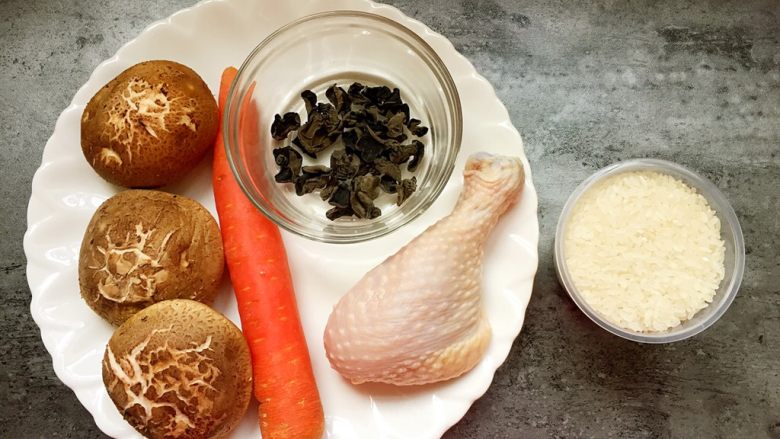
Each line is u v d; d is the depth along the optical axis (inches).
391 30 11.2
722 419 12.0
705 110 12.7
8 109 12.7
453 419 10.6
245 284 10.6
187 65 11.6
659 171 11.6
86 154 10.6
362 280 10.6
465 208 10.5
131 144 10.2
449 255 10.3
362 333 10.2
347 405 10.8
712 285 11.1
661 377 12.0
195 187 11.4
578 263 11.3
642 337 10.9
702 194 11.6
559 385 11.9
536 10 12.9
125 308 10.0
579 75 12.7
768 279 12.3
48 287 10.8
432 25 12.8
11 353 12.1
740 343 12.1
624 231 11.2
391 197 11.3
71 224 11.1
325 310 11.1
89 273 10.1
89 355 10.7
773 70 12.8
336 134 11.1
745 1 12.8
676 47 12.9
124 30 12.8
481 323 10.6
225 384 9.8
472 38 12.8
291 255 11.2
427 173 11.3
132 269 10.0
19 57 12.7
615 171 11.5
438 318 10.3
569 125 12.6
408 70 11.6
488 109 11.2
